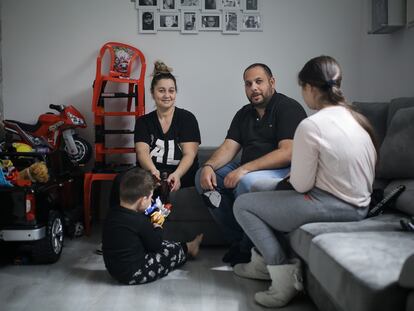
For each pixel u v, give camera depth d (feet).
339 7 11.03
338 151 5.16
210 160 8.04
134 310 5.61
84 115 11.08
